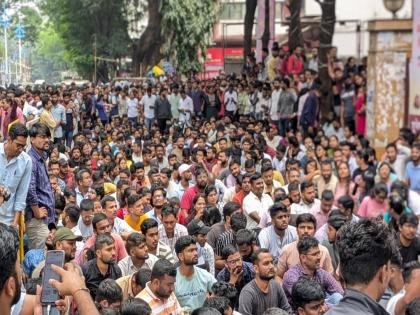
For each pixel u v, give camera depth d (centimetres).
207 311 607
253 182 1191
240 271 823
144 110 2905
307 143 1731
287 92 2386
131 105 2980
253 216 1174
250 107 2711
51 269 352
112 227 1002
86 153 1648
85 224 1008
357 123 2053
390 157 1445
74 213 977
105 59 4947
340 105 2242
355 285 361
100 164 1544
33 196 952
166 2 3950
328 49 2242
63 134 2341
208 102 2922
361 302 353
